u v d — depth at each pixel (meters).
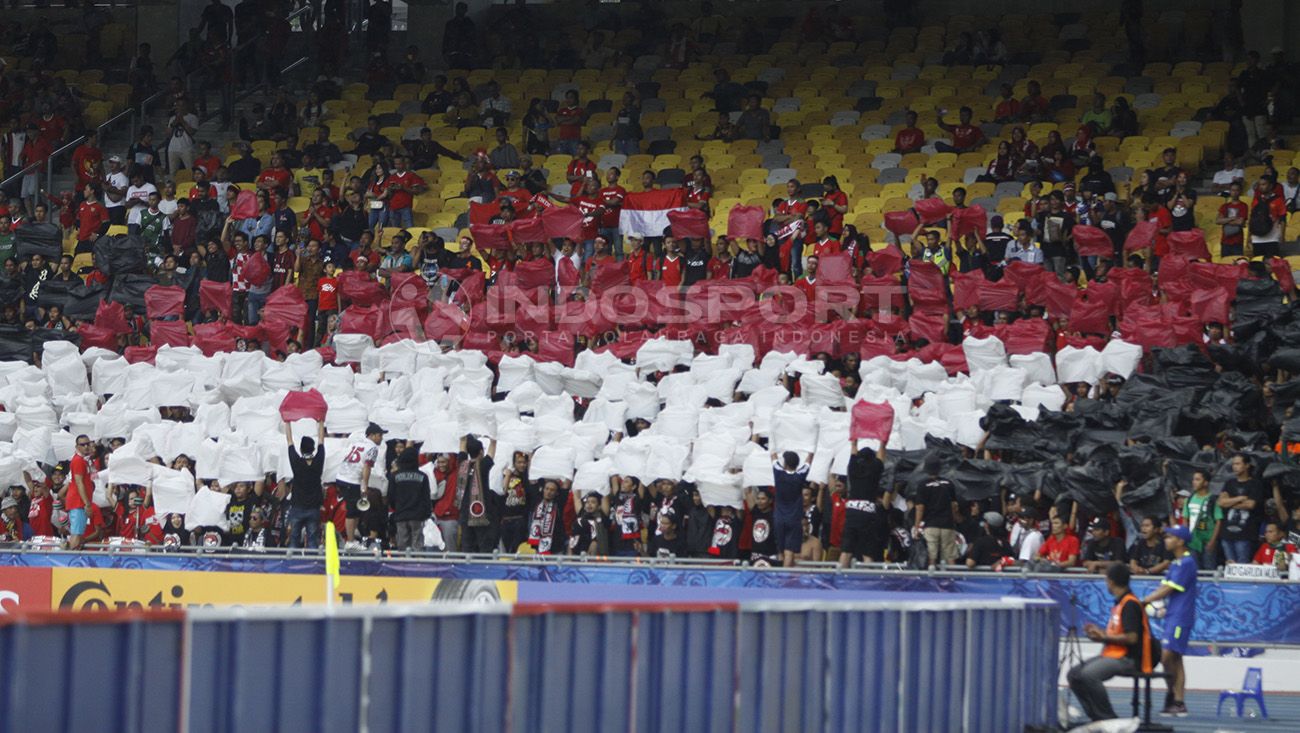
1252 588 46.69
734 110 97.88
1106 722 33.91
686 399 62.56
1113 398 61.19
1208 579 47.03
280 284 77.69
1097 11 103.75
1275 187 75.25
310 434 60.59
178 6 110.44
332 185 85.62
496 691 20.34
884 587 48.03
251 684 17.72
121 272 79.88
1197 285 66.56
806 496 54.34
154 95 103.56
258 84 107.00
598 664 21.62
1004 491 53.41
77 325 75.69
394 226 84.75
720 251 73.06
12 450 62.47
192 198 85.88
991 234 72.19
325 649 18.48
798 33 107.44
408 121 100.75
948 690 29.41
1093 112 89.50
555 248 75.44
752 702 24.09
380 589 51.19
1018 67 98.38
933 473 51.50
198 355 69.38
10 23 111.62
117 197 88.38
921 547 51.28
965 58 99.94
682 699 22.91
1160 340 62.88
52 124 96.31
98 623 16.11
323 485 58.53
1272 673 46.38
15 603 53.47
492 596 50.38
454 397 63.47
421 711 19.45
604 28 110.00
